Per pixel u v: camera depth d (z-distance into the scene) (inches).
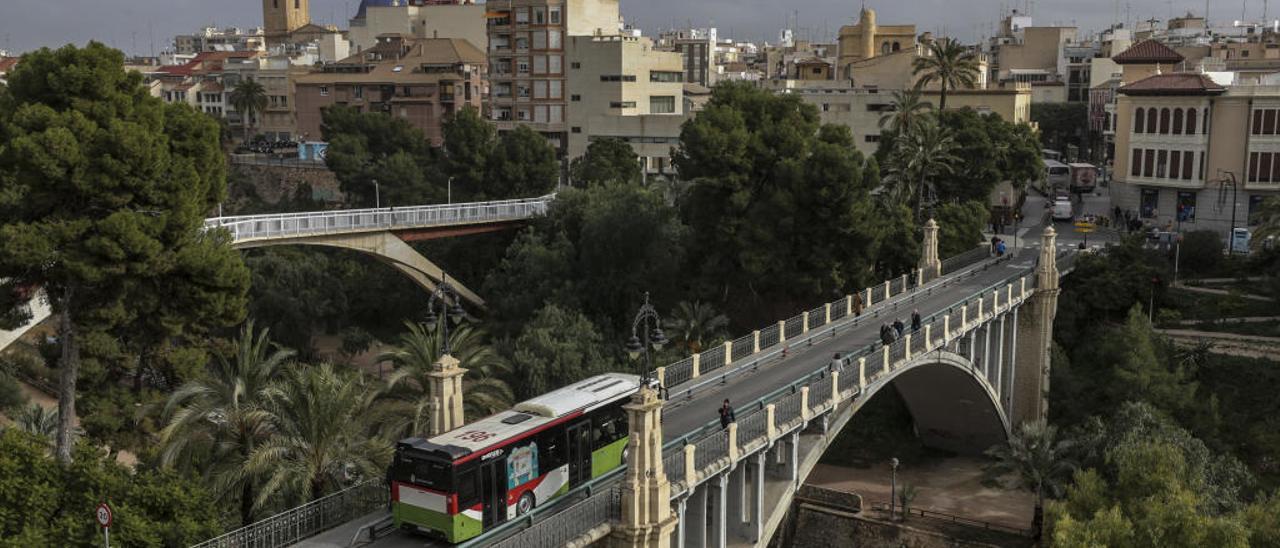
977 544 2075.5
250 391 1531.7
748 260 2664.9
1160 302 2824.8
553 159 3983.8
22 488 1135.6
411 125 4975.4
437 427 1240.8
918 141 3179.1
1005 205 3772.1
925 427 2630.4
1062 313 2802.7
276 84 6451.8
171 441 1433.3
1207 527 1573.6
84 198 1649.9
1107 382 2571.4
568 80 4766.2
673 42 7283.5
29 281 1633.9
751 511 1477.6
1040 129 5831.7
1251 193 3267.7
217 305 1718.8
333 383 1406.3
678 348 2512.3
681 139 2878.9
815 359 1889.8
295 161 5324.8
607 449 1317.7
